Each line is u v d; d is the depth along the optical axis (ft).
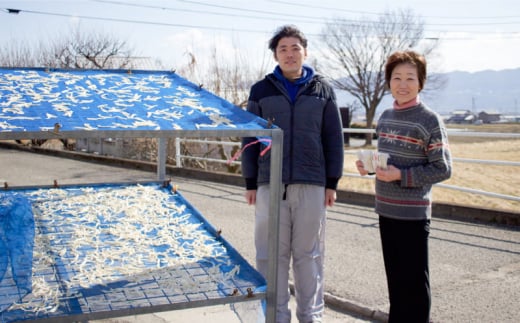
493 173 47.83
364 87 132.98
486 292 12.89
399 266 9.04
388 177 8.74
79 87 9.43
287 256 10.48
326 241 17.76
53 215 11.91
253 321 9.47
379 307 12.12
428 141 8.75
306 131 10.12
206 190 29.17
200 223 11.65
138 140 47.88
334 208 23.29
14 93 8.49
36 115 7.20
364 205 24.00
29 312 7.14
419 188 8.89
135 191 14.14
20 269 8.71
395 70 9.01
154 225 11.39
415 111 8.93
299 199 10.15
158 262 9.29
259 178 10.41
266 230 10.36
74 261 9.27
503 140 82.38
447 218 20.86
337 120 10.58
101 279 8.45
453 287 13.25
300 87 10.32
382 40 127.34
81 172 39.29
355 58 129.90
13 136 6.25
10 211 11.74
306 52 10.49
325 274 14.38
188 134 7.24
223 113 8.50
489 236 18.12
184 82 10.75
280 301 10.34
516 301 12.31
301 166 10.08
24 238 10.19
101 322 11.68
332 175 10.56
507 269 14.62
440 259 15.56
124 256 9.57
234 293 7.89
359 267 14.98
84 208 12.40
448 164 8.61
